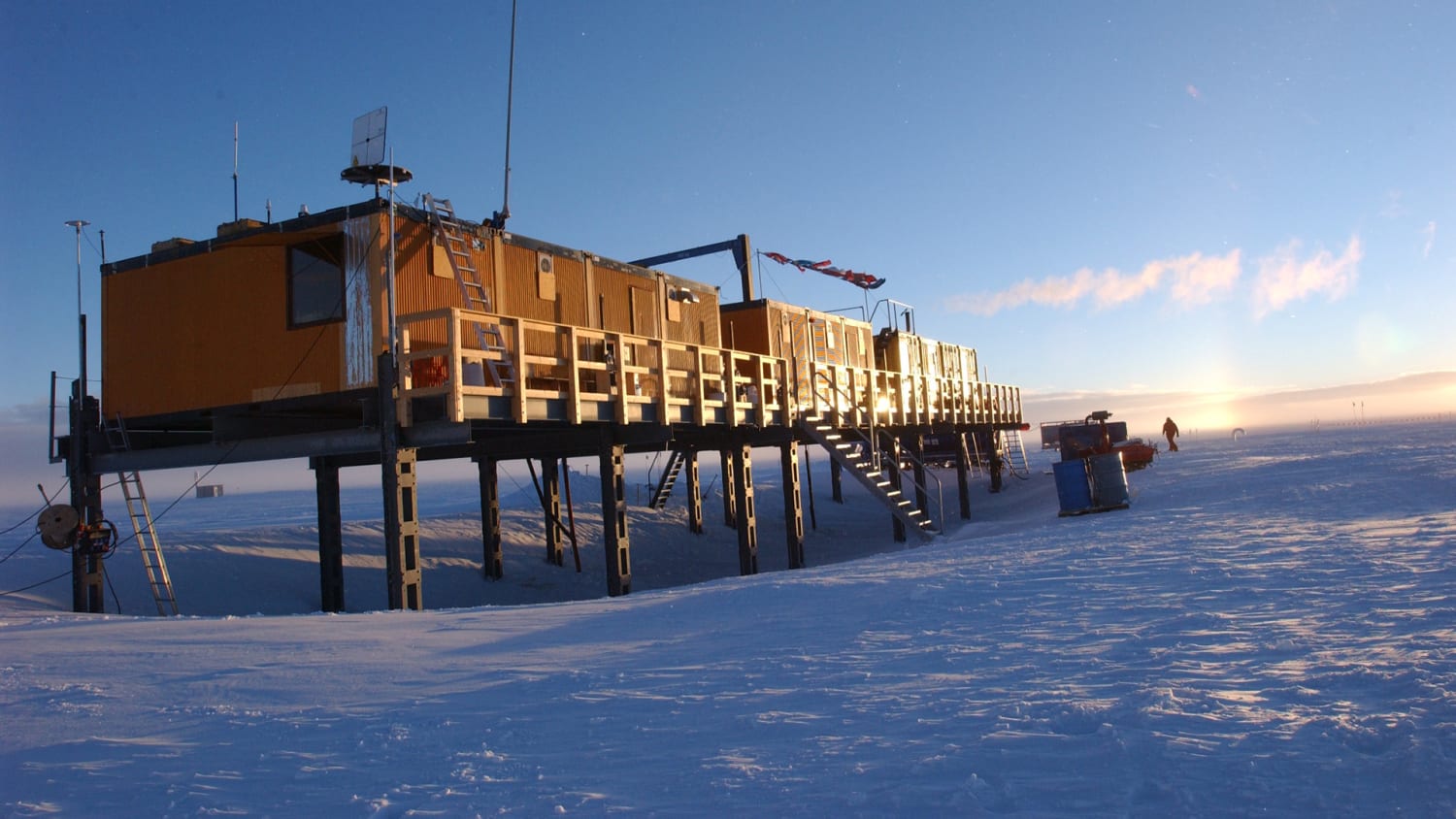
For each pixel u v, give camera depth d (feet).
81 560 52.70
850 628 24.49
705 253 83.87
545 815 11.40
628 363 61.57
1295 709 13.88
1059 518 67.56
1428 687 14.32
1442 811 9.84
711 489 124.98
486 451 63.16
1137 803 10.62
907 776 12.00
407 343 43.60
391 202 43.57
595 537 85.15
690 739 14.52
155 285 53.42
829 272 93.09
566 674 20.18
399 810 11.82
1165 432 162.91
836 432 78.33
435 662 22.58
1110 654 18.84
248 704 18.56
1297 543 35.76
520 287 53.62
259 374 49.11
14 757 15.14
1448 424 414.62
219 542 64.08
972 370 127.34
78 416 55.42
